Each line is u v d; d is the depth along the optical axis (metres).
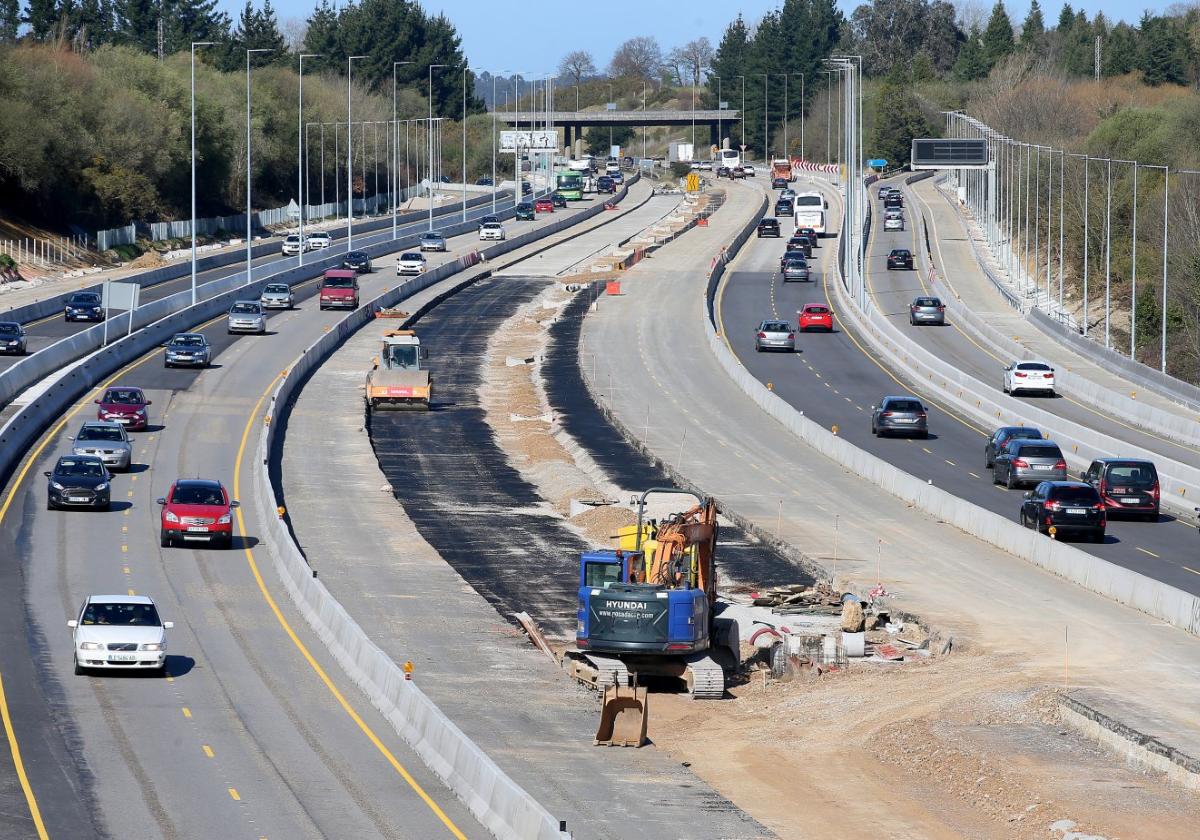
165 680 41.62
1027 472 72.56
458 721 38.41
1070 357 117.00
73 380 89.06
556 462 78.38
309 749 35.78
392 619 49.16
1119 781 35.44
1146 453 77.25
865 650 47.47
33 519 61.97
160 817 30.53
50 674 41.69
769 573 57.56
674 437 86.19
